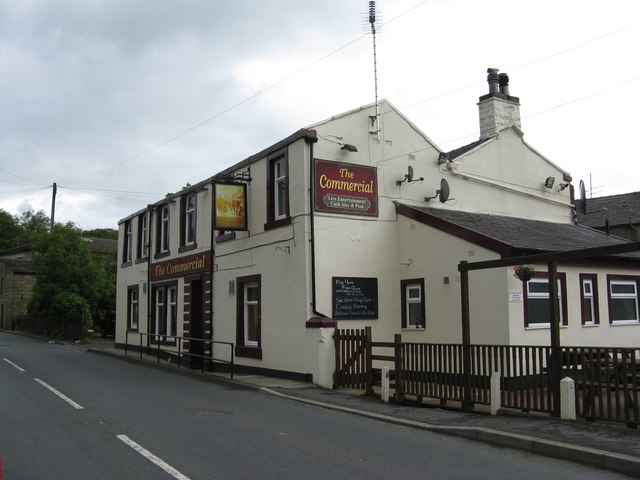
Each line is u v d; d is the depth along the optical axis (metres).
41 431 8.45
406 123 16.44
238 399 11.88
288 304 14.56
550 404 9.04
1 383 13.70
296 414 10.16
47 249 35.00
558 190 19.91
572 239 16.27
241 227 16.33
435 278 14.62
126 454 7.15
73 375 15.59
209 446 7.58
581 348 8.80
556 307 9.09
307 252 14.10
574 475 6.48
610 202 29.25
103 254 44.59
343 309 14.44
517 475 6.45
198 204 19.50
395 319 15.43
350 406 10.81
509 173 18.56
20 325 43.16
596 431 8.00
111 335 35.84
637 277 16.34
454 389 10.33
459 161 17.34
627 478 6.38
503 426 8.53
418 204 16.34
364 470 6.55
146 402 11.20
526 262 9.45
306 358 13.80
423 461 7.02
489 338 13.13
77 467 6.57
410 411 10.27
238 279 16.84
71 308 32.28
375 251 15.27
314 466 6.68
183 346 19.61
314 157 14.48
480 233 13.55
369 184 15.37
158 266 22.28
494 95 18.81
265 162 15.92
